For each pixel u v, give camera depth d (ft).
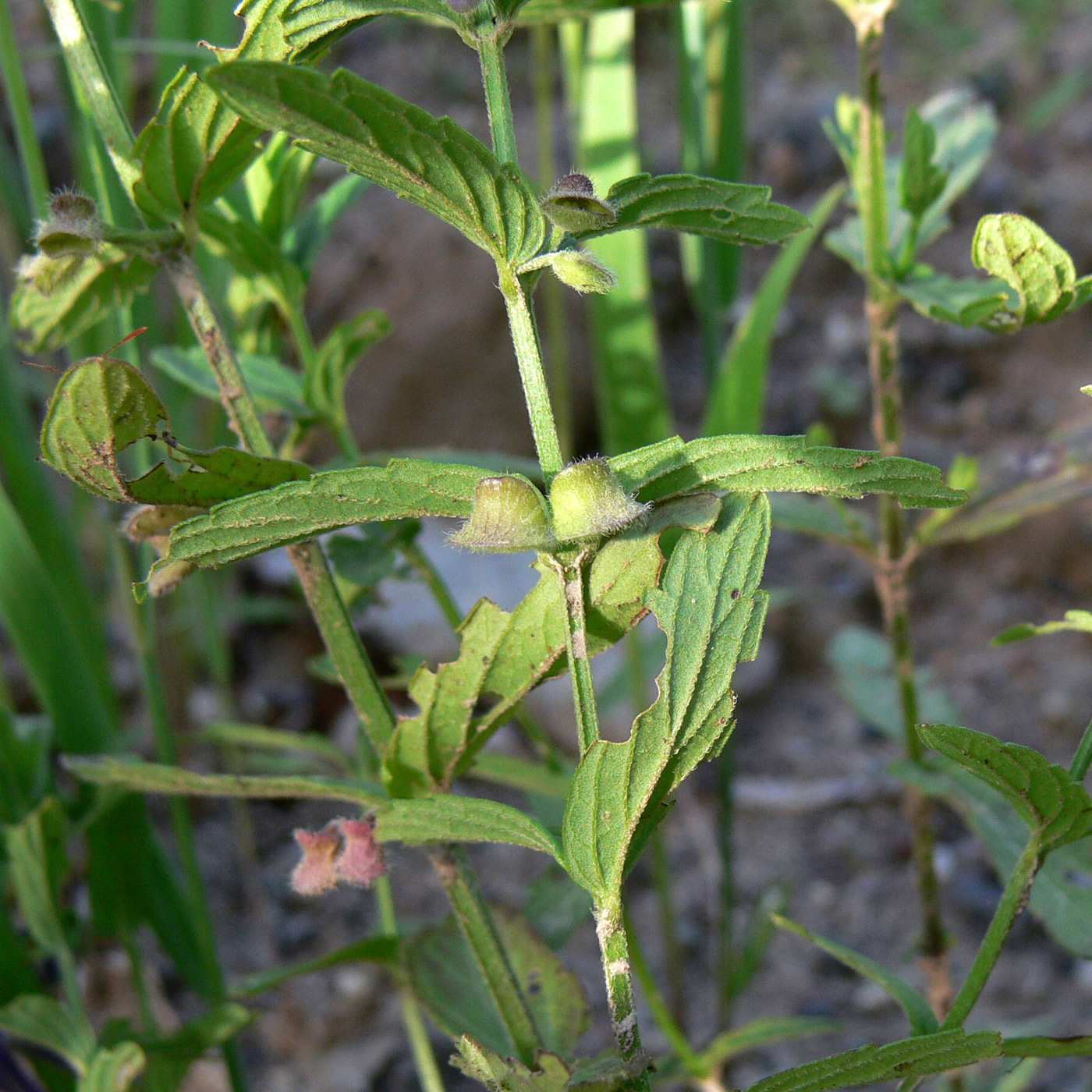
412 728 0.45
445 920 0.59
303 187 0.57
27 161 0.59
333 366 0.57
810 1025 0.66
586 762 0.39
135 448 0.62
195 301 0.46
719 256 0.80
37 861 0.59
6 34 0.58
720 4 0.78
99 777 0.47
